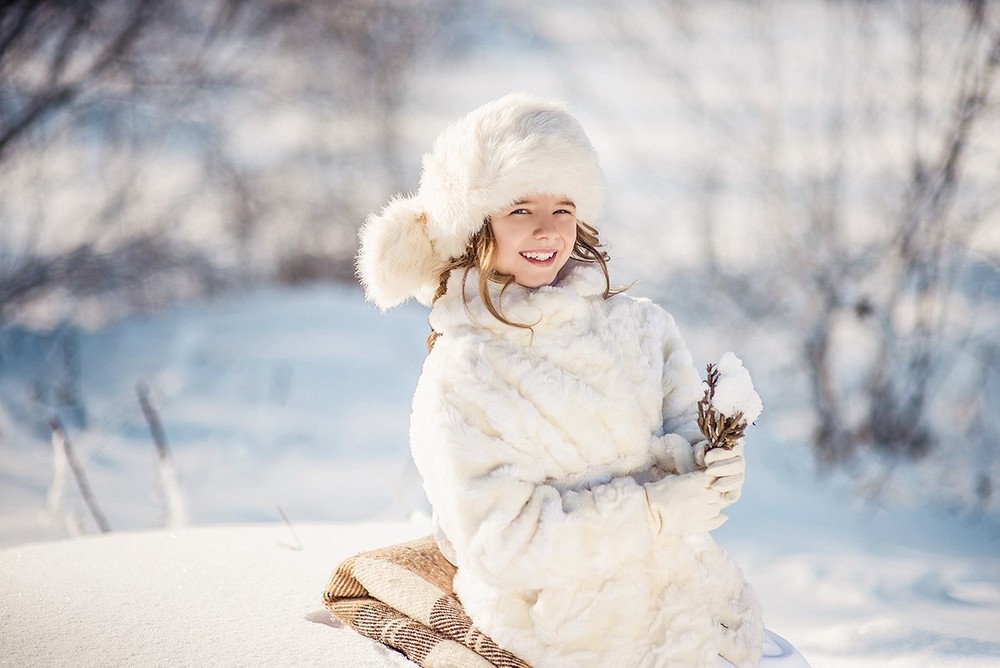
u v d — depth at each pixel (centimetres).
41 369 973
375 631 297
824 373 888
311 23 1407
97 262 1177
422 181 292
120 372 976
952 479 799
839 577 550
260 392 920
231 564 360
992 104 888
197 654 286
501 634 272
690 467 279
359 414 869
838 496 761
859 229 952
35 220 1177
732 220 1084
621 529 263
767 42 1012
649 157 1120
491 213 277
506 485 260
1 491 666
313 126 1450
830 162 956
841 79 965
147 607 316
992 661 386
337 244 1420
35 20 1058
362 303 1212
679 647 269
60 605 315
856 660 399
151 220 1269
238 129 1377
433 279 294
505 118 278
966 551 637
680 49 1074
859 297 905
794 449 859
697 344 981
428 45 1507
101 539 390
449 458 262
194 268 1291
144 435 818
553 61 1364
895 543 647
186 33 1234
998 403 886
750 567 573
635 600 269
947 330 942
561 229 279
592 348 277
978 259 967
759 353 974
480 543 257
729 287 1009
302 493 696
